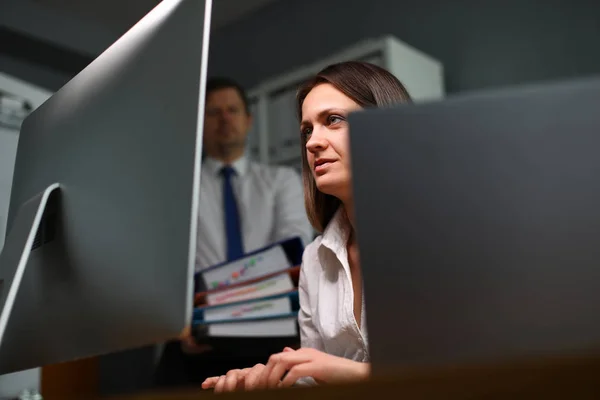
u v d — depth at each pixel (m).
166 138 0.69
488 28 3.42
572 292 0.52
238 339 1.59
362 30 3.94
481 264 0.54
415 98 3.26
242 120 2.90
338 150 1.11
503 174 0.55
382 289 0.56
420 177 0.57
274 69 4.36
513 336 0.53
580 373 0.42
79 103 0.87
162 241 0.67
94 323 0.74
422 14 3.69
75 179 0.81
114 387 3.85
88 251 0.76
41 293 0.83
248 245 2.72
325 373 0.74
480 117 0.56
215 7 4.49
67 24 4.36
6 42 4.14
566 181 0.53
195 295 1.67
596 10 3.03
